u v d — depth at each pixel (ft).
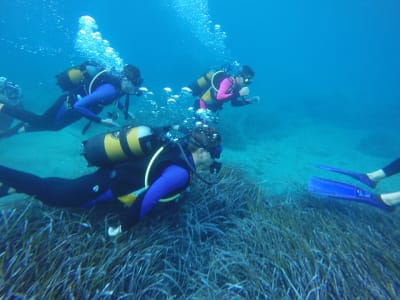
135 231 10.23
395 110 62.28
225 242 11.43
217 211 12.62
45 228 8.91
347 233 11.53
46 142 21.76
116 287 8.03
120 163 8.96
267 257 10.13
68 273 7.70
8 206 10.61
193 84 21.93
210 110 21.38
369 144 37.17
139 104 40.50
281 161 27.02
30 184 8.78
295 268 9.30
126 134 8.56
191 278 9.45
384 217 13.89
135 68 14.30
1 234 8.68
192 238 11.05
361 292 8.36
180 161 8.32
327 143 36.60
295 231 11.41
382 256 10.19
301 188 17.06
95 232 9.64
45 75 61.16
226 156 26.00
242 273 9.89
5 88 20.98
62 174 16.99
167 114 31.07
